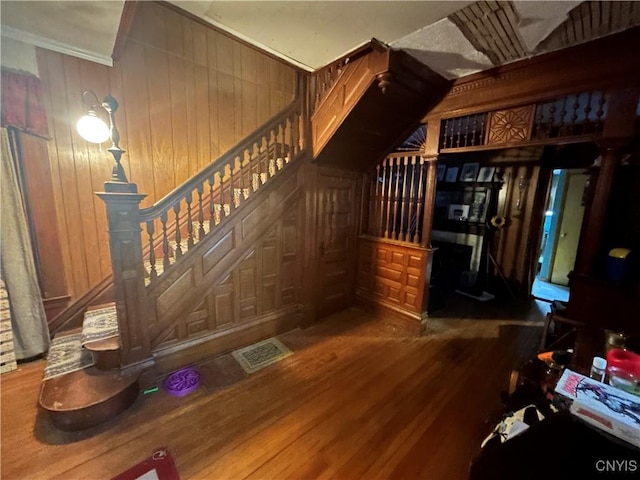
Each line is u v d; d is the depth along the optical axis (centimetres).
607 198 193
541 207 413
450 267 454
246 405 195
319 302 332
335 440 168
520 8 155
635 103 174
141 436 167
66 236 251
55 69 230
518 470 76
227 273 253
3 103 207
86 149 252
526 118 218
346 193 337
